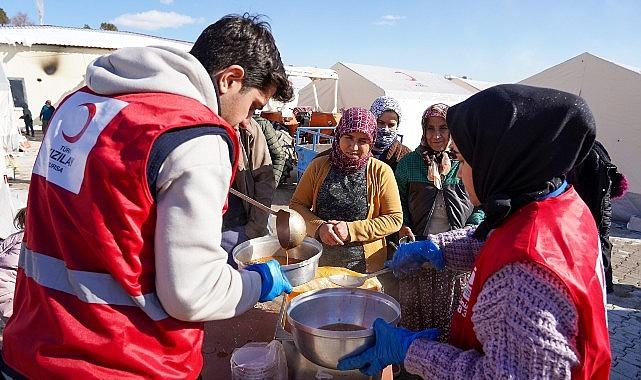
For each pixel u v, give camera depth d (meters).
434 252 1.55
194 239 0.85
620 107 7.42
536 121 0.90
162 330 0.92
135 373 0.88
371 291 1.39
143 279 0.88
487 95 0.97
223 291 0.95
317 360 1.16
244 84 1.09
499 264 0.86
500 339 0.83
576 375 0.81
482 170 0.97
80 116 0.92
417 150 2.73
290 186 8.84
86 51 18.28
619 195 3.67
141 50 0.96
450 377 0.93
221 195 0.90
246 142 2.63
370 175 2.38
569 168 0.92
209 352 1.36
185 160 0.84
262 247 1.75
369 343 1.15
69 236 0.88
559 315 0.79
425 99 13.58
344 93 15.05
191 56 0.97
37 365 0.88
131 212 0.83
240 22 1.08
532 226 0.88
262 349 1.22
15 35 16.88
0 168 4.90
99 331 0.87
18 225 2.50
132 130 0.84
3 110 10.98
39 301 0.92
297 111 13.98
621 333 3.81
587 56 7.72
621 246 6.34
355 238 2.24
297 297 1.35
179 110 0.87
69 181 0.87
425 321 1.84
